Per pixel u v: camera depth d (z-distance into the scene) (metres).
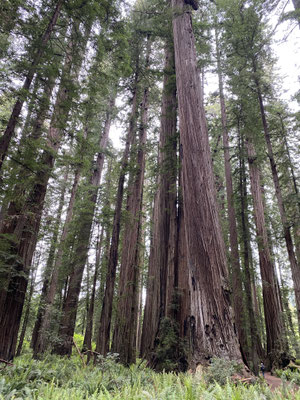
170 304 11.16
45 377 5.93
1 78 6.63
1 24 6.72
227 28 14.27
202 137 9.09
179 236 12.62
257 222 16.47
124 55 9.40
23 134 7.68
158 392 4.33
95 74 8.72
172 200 13.48
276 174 12.14
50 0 7.67
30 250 9.21
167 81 15.80
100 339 8.66
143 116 16.23
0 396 3.71
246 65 13.81
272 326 14.49
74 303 14.55
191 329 7.03
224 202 23.97
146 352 11.36
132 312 12.74
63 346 13.27
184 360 9.48
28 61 7.16
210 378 5.39
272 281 15.41
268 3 12.11
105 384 5.30
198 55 15.36
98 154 18.41
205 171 8.57
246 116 13.49
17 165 7.27
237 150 14.49
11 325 8.22
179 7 11.82
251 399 3.92
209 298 7.00
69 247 15.33
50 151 7.87
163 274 12.34
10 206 9.71
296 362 13.48
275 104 15.66
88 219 13.78
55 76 7.51
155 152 20.69
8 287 8.39
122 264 14.04
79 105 8.11
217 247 7.62
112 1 8.57
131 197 15.04
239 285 13.14
